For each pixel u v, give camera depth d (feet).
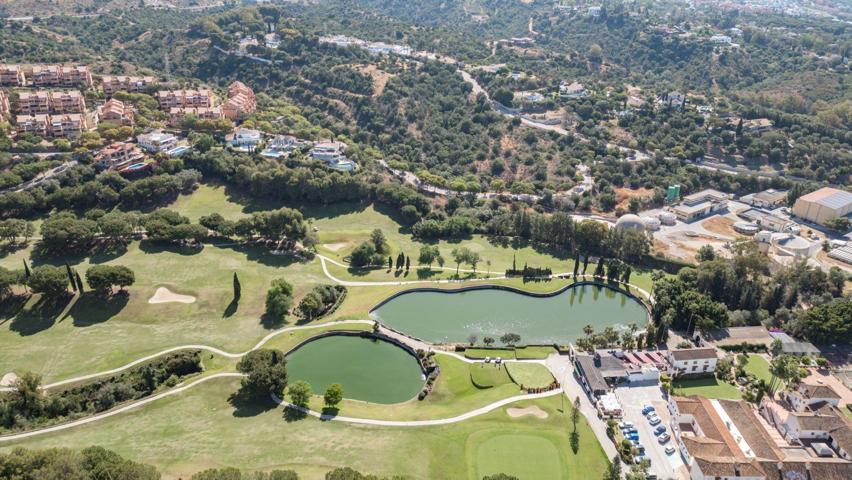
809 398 492.13
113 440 444.14
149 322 620.90
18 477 351.25
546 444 449.48
